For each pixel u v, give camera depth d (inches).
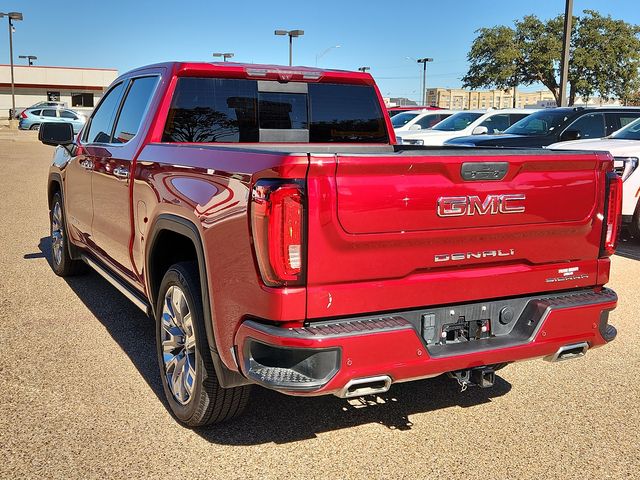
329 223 115.7
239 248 121.9
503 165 130.5
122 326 217.5
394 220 121.0
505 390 176.1
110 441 142.6
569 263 145.5
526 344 136.6
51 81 2748.5
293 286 115.6
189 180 142.9
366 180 117.9
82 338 205.5
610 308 146.9
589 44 1475.1
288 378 115.3
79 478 128.1
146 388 169.8
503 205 132.2
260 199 114.9
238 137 189.0
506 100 4493.1
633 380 183.8
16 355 190.2
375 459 138.5
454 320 133.8
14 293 254.1
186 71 178.9
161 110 176.6
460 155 125.9
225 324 128.3
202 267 136.1
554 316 139.3
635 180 361.4
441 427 153.8
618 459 140.5
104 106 223.8
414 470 134.6
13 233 376.8
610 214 148.6
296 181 113.3
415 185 122.3
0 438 142.3
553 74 1503.4
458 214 127.3
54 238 281.3
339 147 200.5
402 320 123.9
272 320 116.3
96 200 211.9
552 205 138.8
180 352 153.6
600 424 156.6
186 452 139.1
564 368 192.5
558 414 161.6
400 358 122.3
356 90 206.7
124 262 191.2
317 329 117.1
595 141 396.8
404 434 149.9
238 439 145.4
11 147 1111.6
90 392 166.6
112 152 194.9
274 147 191.0
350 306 120.3
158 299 159.2
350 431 150.7
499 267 137.2
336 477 131.3
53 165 269.0
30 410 155.9
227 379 133.1
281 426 152.1
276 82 192.5
